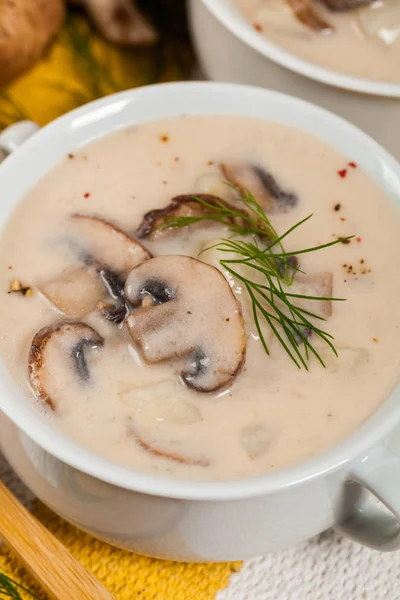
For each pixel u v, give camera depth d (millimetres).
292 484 365
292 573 430
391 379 395
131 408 387
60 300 408
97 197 436
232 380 392
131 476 365
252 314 407
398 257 426
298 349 402
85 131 447
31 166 436
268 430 384
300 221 435
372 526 404
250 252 413
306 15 519
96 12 562
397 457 378
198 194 432
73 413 385
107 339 400
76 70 562
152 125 456
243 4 526
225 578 427
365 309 412
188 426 385
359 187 444
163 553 404
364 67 511
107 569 427
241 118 459
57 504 400
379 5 519
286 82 495
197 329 394
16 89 554
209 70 529
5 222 427
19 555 415
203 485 364
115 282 413
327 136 453
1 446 410
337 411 388
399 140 504
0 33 525
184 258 405
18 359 396
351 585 429
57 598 406
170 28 581
